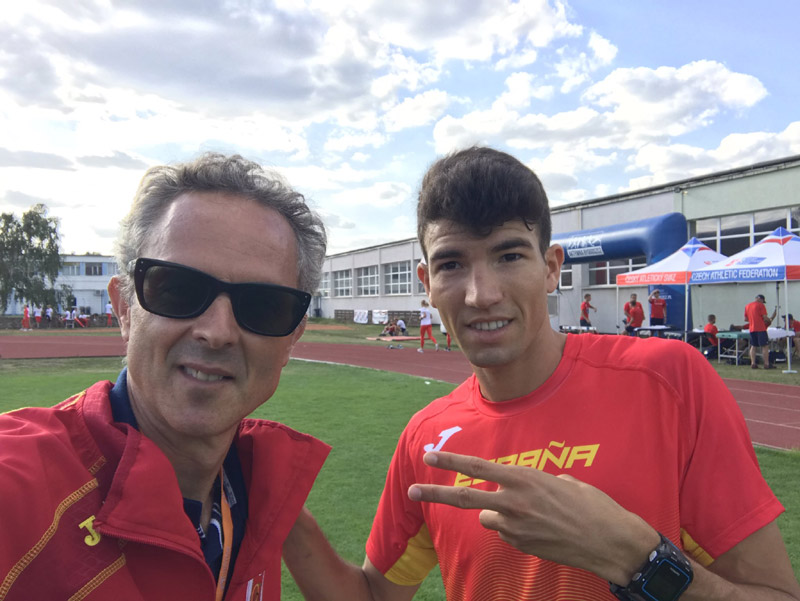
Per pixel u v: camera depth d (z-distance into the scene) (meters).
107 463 1.05
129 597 0.95
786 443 6.06
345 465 5.05
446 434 1.53
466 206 1.28
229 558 1.28
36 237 44.12
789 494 4.26
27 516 0.89
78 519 0.96
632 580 1.04
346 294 46.22
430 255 1.40
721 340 14.96
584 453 1.33
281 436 1.43
